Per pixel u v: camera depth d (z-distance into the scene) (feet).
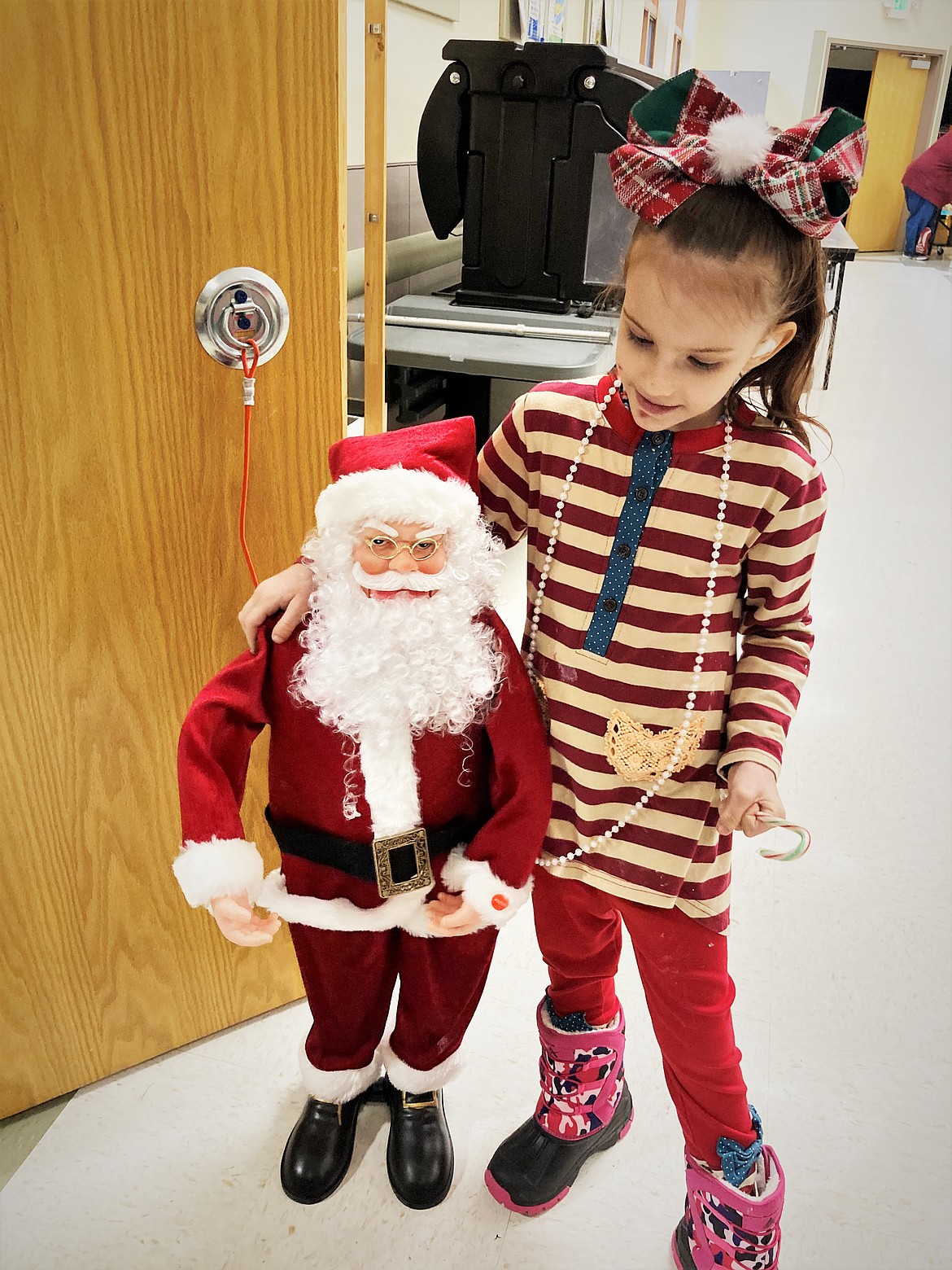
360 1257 3.59
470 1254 3.62
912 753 6.69
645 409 2.56
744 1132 3.19
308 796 3.14
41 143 2.72
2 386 2.97
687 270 2.30
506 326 7.00
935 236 35.14
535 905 3.45
